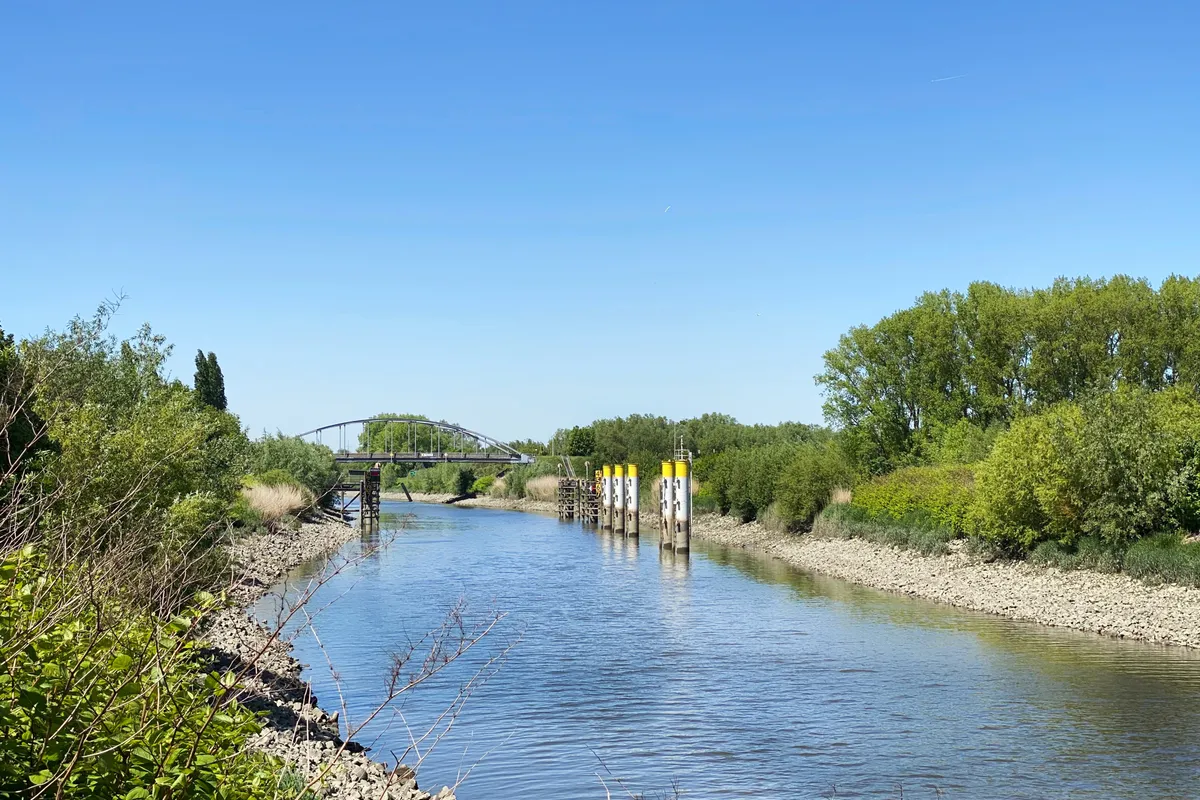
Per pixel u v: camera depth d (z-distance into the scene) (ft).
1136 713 69.72
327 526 259.80
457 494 522.47
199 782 21.13
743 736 65.98
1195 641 93.40
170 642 23.00
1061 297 201.36
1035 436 137.69
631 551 216.74
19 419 64.08
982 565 144.15
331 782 46.24
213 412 171.94
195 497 65.46
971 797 53.78
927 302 219.20
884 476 205.98
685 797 54.29
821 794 54.65
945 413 211.20
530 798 54.13
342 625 106.73
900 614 118.52
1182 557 109.40
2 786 18.78
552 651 95.35
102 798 20.07
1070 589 119.55
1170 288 186.80
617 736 66.08
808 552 194.49
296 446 295.48
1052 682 79.66
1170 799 52.90
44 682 20.38
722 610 123.13
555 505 419.33
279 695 62.80
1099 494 125.70
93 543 26.27
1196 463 121.39
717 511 294.05
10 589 21.90
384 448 573.33
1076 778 56.44
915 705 73.36
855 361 223.51
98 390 92.89
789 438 357.00
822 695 76.95
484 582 151.84
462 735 65.98
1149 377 187.42
